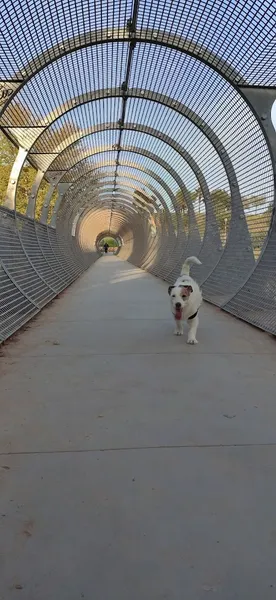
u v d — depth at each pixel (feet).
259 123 23.66
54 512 7.43
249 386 13.66
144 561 6.32
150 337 20.67
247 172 28.68
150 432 10.45
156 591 5.80
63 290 41.93
